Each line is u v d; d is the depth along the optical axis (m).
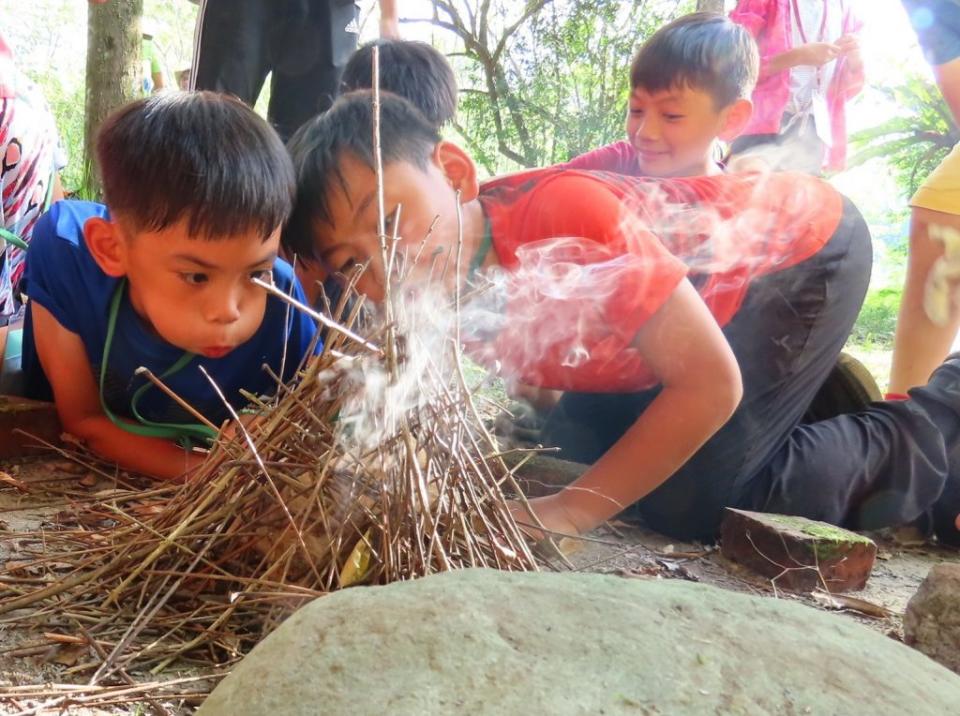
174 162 1.89
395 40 3.41
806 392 2.47
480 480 1.61
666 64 3.04
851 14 4.68
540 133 8.41
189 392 2.41
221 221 1.91
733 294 2.32
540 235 2.12
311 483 1.60
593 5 8.07
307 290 2.50
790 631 1.06
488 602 1.03
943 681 1.05
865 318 7.53
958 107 3.28
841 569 2.05
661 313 2.03
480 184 2.32
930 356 3.13
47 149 3.18
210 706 0.97
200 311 2.03
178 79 7.43
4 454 2.39
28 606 1.57
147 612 1.55
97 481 2.29
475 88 8.78
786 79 4.28
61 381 2.38
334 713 0.89
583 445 2.74
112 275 2.18
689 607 1.07
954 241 3.02
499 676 0.93
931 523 2.54
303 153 2.03
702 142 3.13
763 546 2.09
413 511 1.46
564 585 1.09
